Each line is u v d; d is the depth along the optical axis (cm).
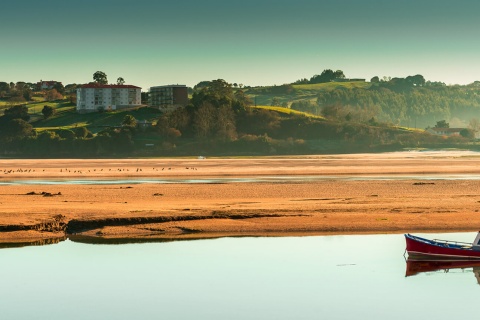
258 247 17388
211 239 18438
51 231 19038
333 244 17800
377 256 16488
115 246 17475
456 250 16338
